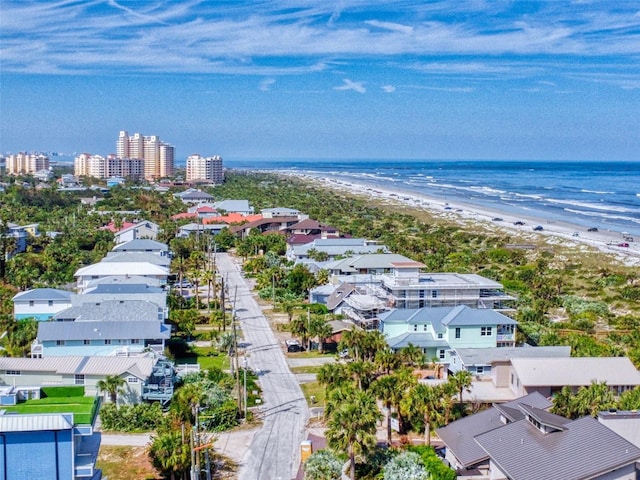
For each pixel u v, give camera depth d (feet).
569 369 306.35
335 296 493.77
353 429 224.33
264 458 262.26
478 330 377.09
